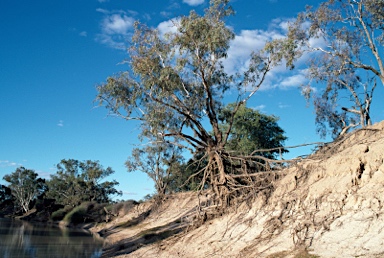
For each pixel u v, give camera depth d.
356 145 16.92
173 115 26.95
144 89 26.94
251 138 44.66
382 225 12.49
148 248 26.80
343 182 15.62
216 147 26.41
